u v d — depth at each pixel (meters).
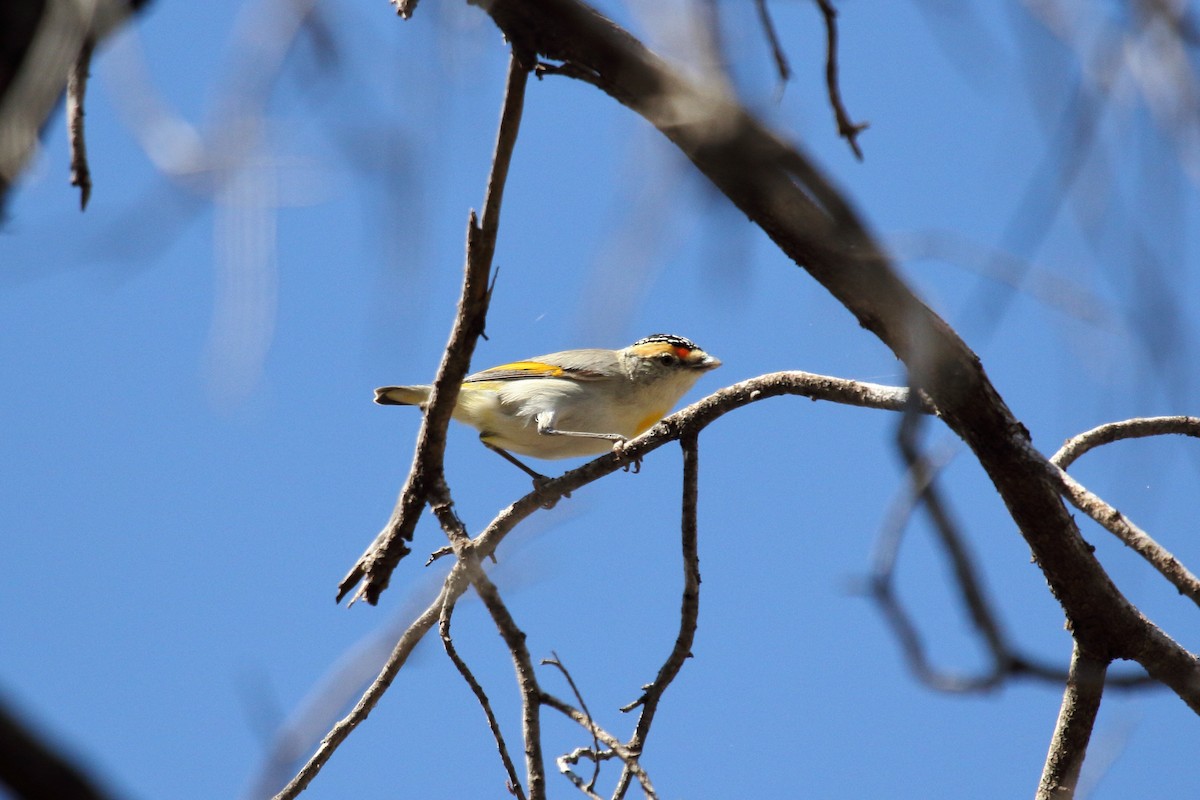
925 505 5.27
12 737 2.13
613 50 5.11
